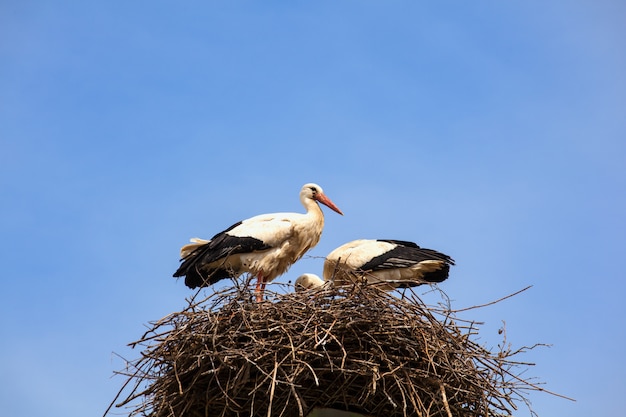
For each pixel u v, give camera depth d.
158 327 14.02
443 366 13.66
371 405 13.90
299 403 12.42
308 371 13.34
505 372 13.95
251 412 12.62
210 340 13.79
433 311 14.41
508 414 13.95
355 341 13.77
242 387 13.41
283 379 13.29
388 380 13.61
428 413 13.01
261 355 13.23
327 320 13.84
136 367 13.84
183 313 14.02
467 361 14.07
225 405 13.73
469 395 13.92
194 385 13.84
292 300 14.12
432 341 13.88
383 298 14.23
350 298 14.09
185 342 13.85
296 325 13.75
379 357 13.61
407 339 13.80
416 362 13.82
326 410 13.84
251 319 13.72
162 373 13.97
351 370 13.17
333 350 13.72
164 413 13.92
